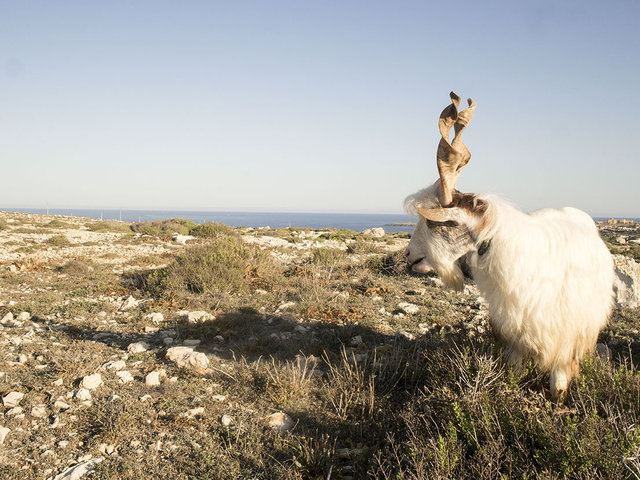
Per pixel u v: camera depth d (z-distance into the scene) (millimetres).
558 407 3525
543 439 3178
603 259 3674
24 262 12477
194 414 4168
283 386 4574
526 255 3287
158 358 5562
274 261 12203
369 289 9148
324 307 7906
